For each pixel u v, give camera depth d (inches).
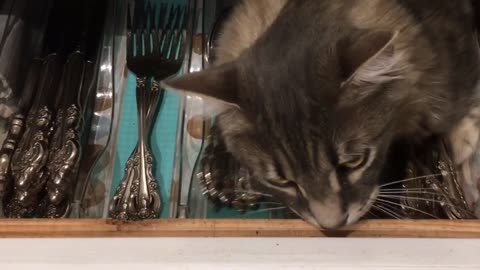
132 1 38.5
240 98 26.0
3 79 34.4
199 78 26.0
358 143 25.6
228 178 30.7
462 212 28.1
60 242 23.5
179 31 36.8
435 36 31.0
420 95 30.0
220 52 33.3
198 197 30.6
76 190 30.2
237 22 33.5
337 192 25.5
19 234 23.9
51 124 31.9
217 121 30.4
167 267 22.9
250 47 29.1
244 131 27.5
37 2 37.7
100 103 35.2
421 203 28.6
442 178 30.2
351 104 24.7
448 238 23.5
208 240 23.6
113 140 33.5
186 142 33.1
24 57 36.0
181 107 34.3
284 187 27.9
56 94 33.5
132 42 35.7
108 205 29.3
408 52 28.4
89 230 24.1
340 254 23.1
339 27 26.3
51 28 36.8
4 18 37.0
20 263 22.9
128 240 23.7
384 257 23.0
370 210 27.1
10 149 30.5
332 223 24.5
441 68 31.1
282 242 23.4
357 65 22.8
